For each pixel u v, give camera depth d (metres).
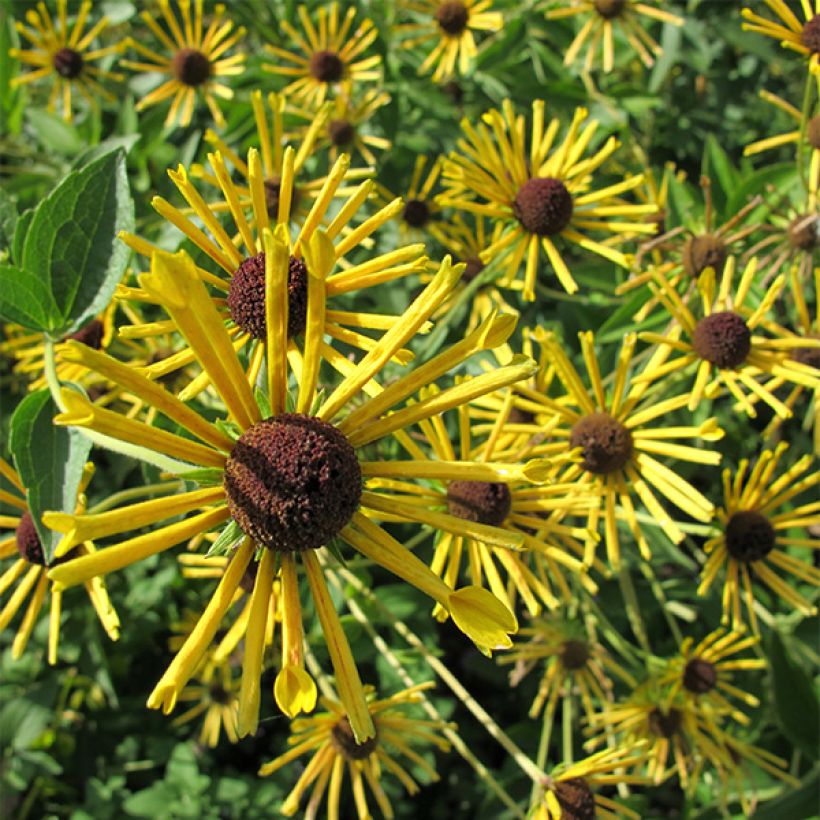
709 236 0.28
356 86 0.37
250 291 0.16
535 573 0.27
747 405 0.23
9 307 0.18
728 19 0.40
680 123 0.42
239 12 0.38
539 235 0.25
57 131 0.34
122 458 0.31
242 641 0.32
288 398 0.13
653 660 0.27
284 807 0.23
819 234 0.27
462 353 0.13
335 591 0.26
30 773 0.34
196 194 0.15
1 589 0.20
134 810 0.31
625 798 0.27
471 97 0.39
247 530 0.12
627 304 0.29
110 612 0.17
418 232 0.34
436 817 0.36
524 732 0.33
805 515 0.32
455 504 0.20
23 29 0.36
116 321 0.28
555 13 0.34
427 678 0.29
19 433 0.16
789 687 0.29
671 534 0.21
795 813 0.28
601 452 0.22
